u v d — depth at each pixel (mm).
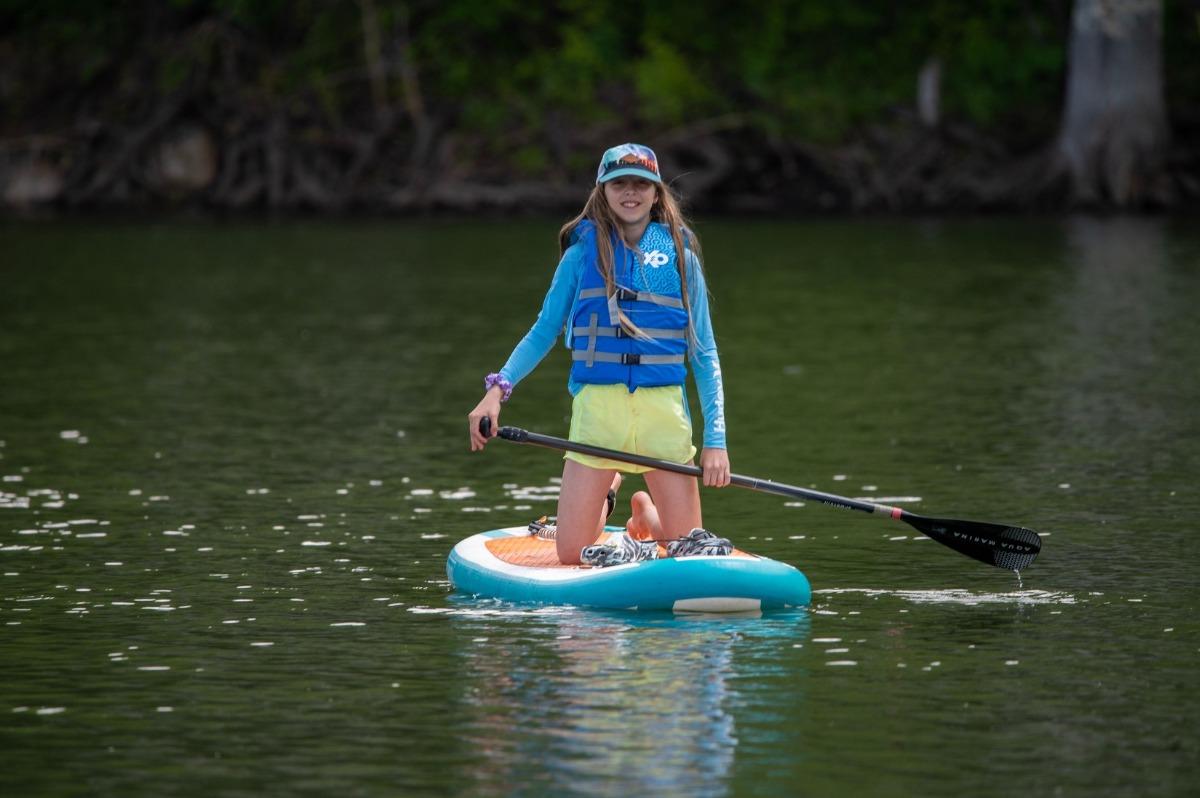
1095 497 27594
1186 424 34469
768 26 124438
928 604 21016
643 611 20609
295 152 118188
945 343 48094
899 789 14664
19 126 123312
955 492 28109
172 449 32344
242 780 14969
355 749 15688
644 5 126250
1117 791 14641
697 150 119312
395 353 46469
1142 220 104188
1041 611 20625
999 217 109125
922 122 121812
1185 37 128250
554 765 15227
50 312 56719
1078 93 113438
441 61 123312
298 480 29469
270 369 43438
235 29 122000
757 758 15391
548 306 22234
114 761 15453
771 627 19875
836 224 104125
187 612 20672
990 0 126188
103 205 118000
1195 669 18094
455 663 18375
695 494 22266
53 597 21438
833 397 38625
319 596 21500
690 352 22328
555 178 119000
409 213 116250
